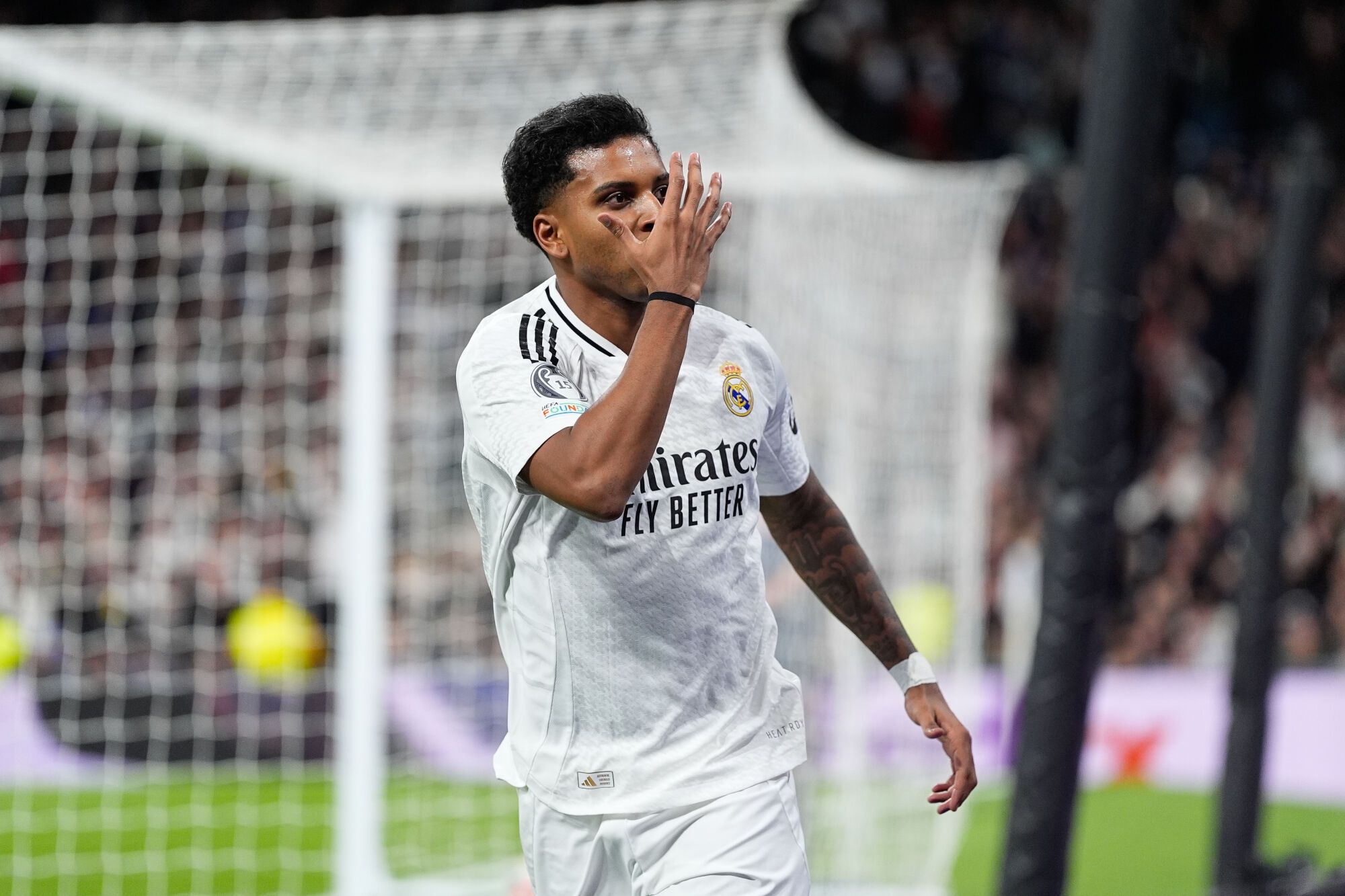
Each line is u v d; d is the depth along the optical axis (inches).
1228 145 2060.8
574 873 346.0
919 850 944.9
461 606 1251.8
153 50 675.4
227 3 1828.2
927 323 1085.1
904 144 1993.1
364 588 853.8
